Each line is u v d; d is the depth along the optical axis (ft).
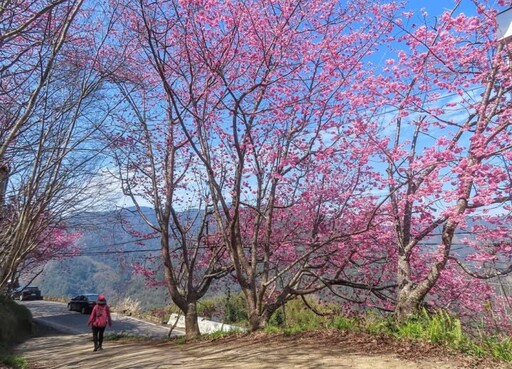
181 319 76.95
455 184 26.53
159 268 55.47
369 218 32.58
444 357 19.81
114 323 80.69
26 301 140.56
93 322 45.09
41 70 24.77
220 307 64.75
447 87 28.63
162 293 67.92
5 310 62.03
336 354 22.22
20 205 32.35
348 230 36.91
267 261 38.34
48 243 67.62
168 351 34.40
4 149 22.41
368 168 37.32
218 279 51.42
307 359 21.89
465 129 27.86
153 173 44.45
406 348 21.70
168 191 44.29
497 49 26.96
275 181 37.06
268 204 38.17
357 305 43.06
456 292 33.35
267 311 36.81
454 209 26.30
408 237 31.91
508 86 26.78
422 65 29.12
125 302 95.45
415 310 27.86
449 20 28.17
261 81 33.19
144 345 43.86
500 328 26.35
